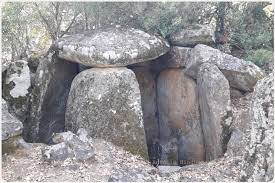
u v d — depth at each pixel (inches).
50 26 412.8
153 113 398.9
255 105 249.6
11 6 378.6
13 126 292.8
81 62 343.3
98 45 339.3
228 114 327.3
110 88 331.0
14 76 350.3
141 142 326.6
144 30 377.7
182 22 379.2
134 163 300.2
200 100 355.6
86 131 317.7
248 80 346.0
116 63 336.2
